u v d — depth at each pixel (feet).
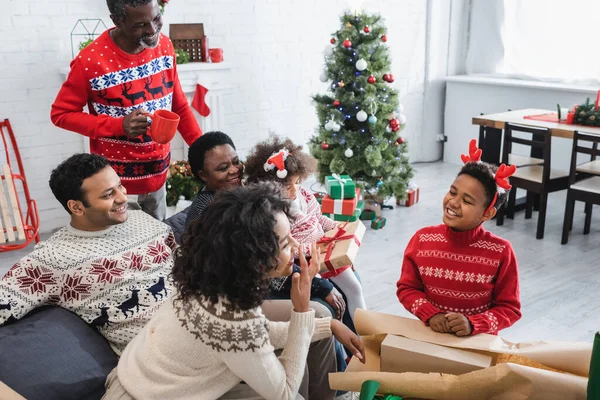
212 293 4.40
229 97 15.81
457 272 5.87
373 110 13.37
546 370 4.73
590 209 13.04
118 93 7.64
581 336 9.12
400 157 14.37
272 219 4.40
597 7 15.72
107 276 5.71
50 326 5.26
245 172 7.66
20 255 12.51
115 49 7.50
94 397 5.16
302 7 16.48
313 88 17.31
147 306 5.82
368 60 13.51
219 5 15.11
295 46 16.65
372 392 4.85
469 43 19.01
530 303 10.18
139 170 8.06
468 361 4.96
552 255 12.17
